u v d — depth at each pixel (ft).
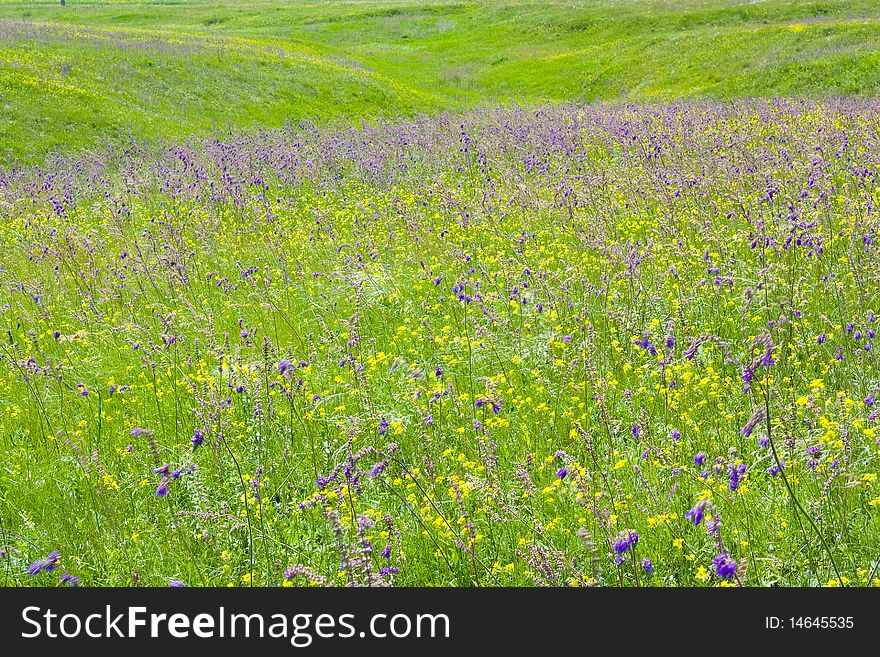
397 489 18.94
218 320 32.14
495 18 231.91
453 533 16.26
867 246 27.04
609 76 150.30
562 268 33.27
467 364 24.88
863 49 116.78
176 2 329.31
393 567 15.20
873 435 16.85
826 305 25.55
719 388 20.99
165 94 111.65
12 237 49.34
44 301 34.94
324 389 24.61
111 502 19.39
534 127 69.10
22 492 20.45
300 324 30.78
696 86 130.31
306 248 40.55
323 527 18.06
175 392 23.88
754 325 24.63
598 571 15.14
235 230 44.42
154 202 58.95
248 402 23.53
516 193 42.88
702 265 29.78
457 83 172.24
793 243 27.12
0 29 128.47
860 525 15.76
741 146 48.73
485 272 31.73
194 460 20.98
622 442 19.57
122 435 22.88
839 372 21.45
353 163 63.67
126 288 34.73
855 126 57.82
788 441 16.69
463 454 19.61
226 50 139.54
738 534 15.97
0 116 89.56
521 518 16.26
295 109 119.96
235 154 69.15
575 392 22.36
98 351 29.81
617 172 49.14
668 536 16.06
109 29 160.76
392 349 27.02
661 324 25.12
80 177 71.67
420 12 254.06
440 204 44.45
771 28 139.23
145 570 17.17
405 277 34.42
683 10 191.72
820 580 14.88
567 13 213.87
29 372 25.63
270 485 19.81
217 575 17.11
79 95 100.12
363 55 191.31
